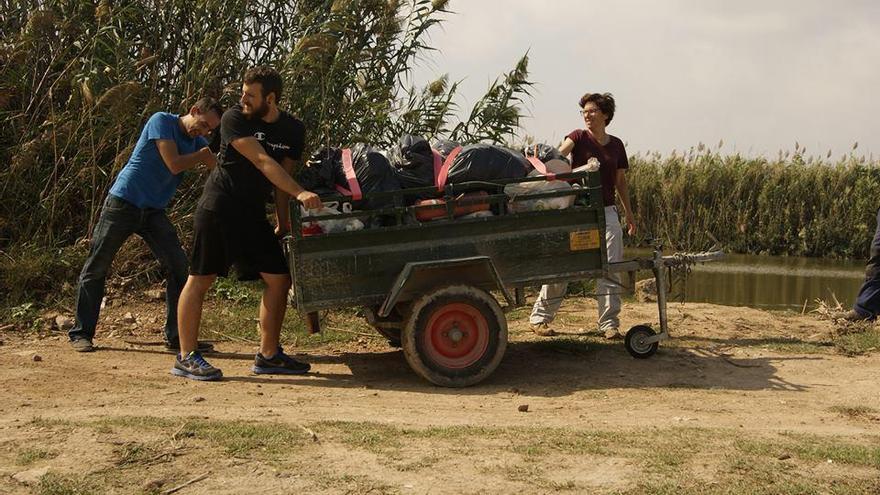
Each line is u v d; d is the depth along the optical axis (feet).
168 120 23.94
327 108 35.17
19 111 32.32
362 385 21.67
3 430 16.12
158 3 34.19
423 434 16.56
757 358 25.11
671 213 63.05
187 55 33.78
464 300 21.33
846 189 61.11
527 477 14.21
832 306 37.91
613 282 24.64
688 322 30.53
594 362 24.43
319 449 15.43
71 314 28.09
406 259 21.40
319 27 34.73
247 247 21.52
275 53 36.29
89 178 31.83
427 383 21.99
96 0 33.78
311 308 20.97
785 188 62.80
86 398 19.26
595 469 14.65
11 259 29.35
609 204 27.25
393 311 22.84
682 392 21.24
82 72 31.22
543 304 28.55
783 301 39.96
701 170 63.41
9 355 23.47
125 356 24.09
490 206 22.17
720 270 51.49
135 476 13.92
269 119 20.99
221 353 25.21
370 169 21.43
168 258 24.80
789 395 21.09
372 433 16.51
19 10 33.58
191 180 32.81
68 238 31.99
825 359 25.09
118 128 31.27
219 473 14.12
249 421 17.30
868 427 18.39
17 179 30.78
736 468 14.82
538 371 23.40
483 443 16.03
